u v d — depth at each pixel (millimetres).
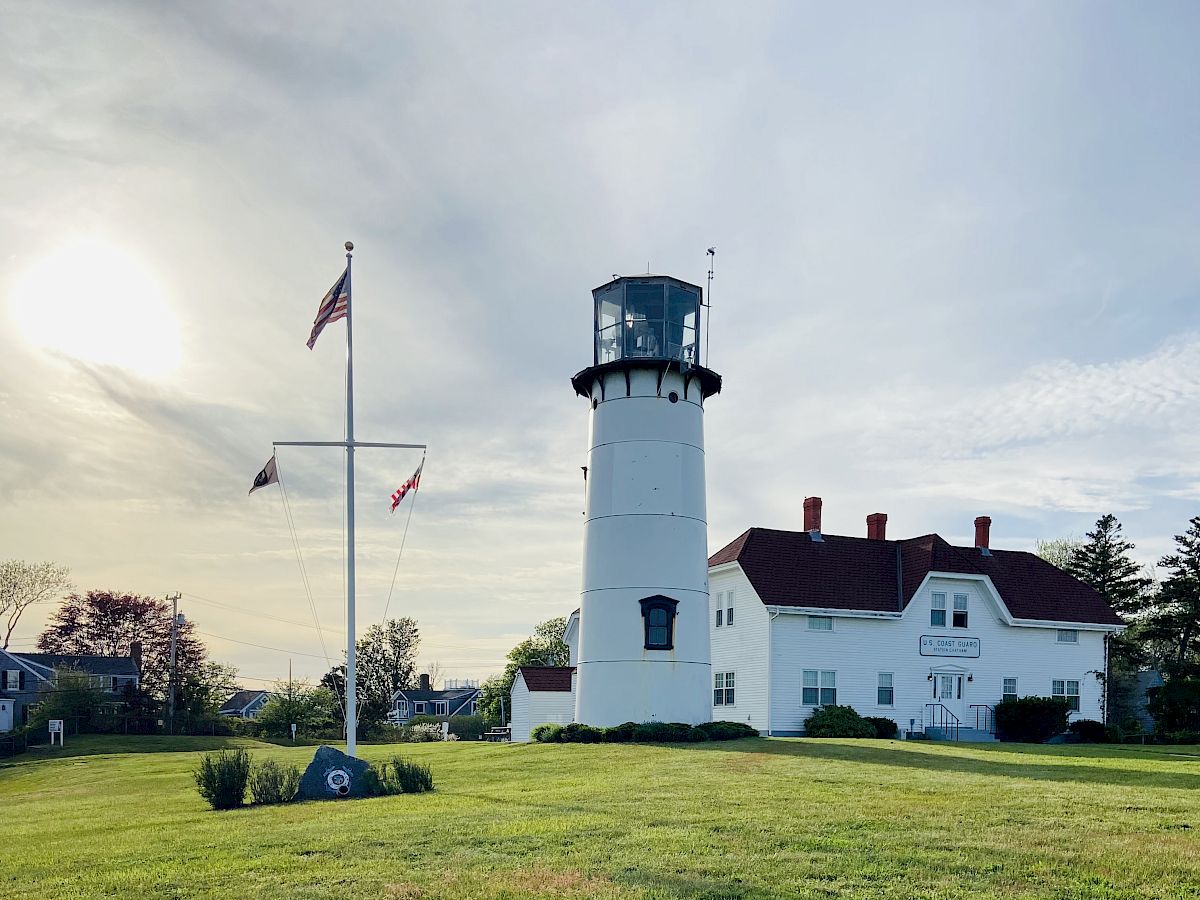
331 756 23297
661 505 38281
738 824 16594
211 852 15664
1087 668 49688
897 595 46875
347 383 28141
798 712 43719
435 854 14906
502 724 88438
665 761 27812
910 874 13305
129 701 76125
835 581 46250
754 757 28281
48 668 89000
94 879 14102
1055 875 13242
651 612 37531
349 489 27531
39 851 16797
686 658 37531
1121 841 15086
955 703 46562
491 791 22422
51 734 67188
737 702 45656
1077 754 30953
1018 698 46781
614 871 13594
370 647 115688
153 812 22047
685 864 13906
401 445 28188
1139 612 73375
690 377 39469
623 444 38875
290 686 81750
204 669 86812
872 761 26922
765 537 47562
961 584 47656
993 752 30406
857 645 45250
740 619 46188
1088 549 75000
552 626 95438
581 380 40656
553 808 18969
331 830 17172
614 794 20766
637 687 37031
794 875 13305
